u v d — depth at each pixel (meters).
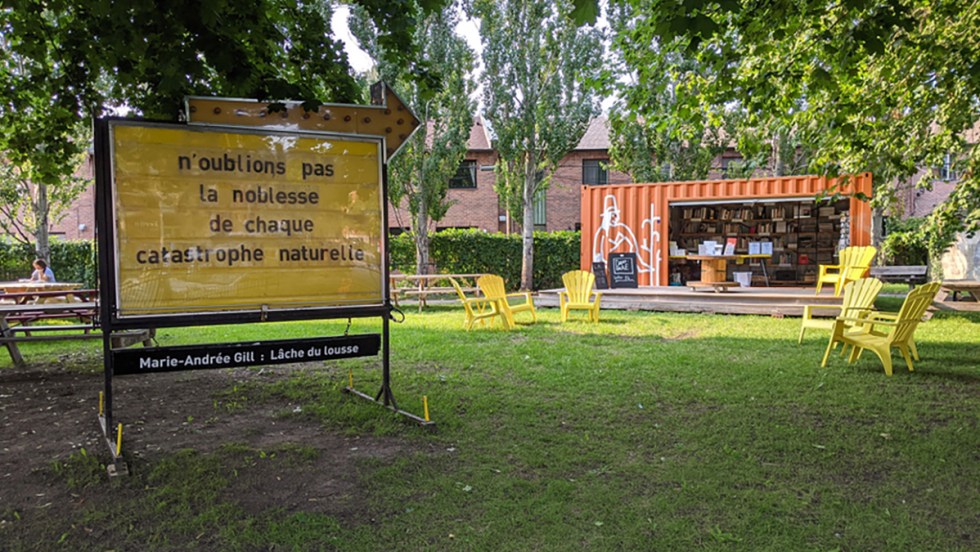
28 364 7.62
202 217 4.29
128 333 6.96
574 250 20.38
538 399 5.46
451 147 18.66
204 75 4.95
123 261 4.07
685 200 14.16
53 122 6.93
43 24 5.91
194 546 2.87
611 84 7.17
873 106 6.68
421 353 7.70
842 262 12.19
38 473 3.75
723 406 5.20
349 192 4.76
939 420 4.81
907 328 6.40
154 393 5.89
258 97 4.68
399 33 5.33
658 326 10.22
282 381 6.36
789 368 6.64
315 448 4.20
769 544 2.87
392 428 4.60
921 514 3.18
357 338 4.71
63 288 12.03
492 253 20.39
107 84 8.40
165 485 3.54
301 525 3.05
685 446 4.22
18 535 2.96
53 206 16.59
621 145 19.22
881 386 5.82
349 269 4.79
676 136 7.76
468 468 3.82
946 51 5.87
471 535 2.98
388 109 4.96
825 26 5.57
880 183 8.16
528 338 8.91
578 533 2.99
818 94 6.97
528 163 19.25
